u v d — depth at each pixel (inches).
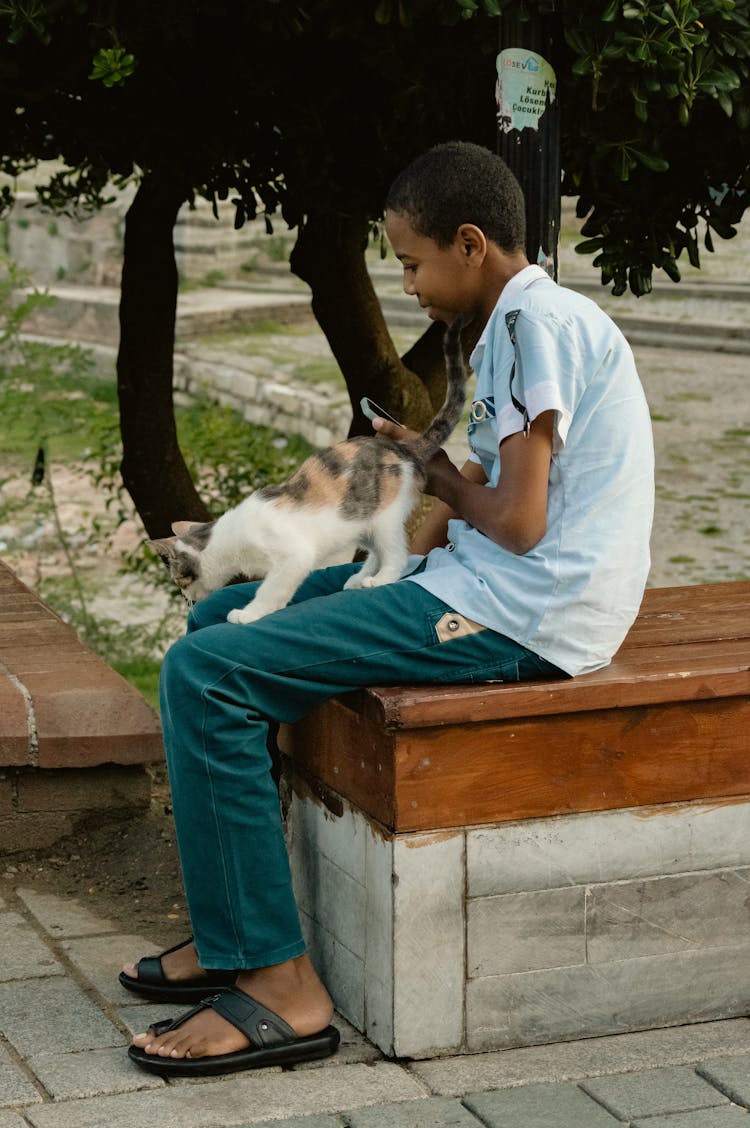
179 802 106.6
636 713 111.9
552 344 102.7
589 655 109.4
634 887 114.2
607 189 152.6
